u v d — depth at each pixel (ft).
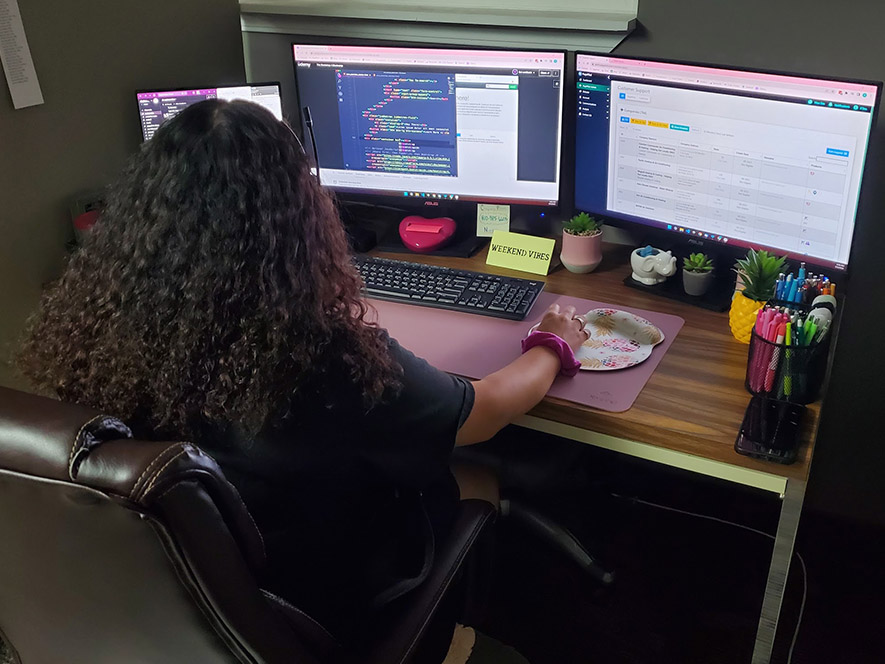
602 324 4.92
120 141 5.98
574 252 5.56
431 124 5.80
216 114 2.98
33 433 2.34
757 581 6.15
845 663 5.51
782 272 4.83
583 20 5.49
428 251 5.99
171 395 2.92
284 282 2.95
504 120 5.62
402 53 5.62
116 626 2.68
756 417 4.04
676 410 4.14
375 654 3.44
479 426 3.69
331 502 3.30
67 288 3.17
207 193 2.89
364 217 6.50
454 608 4.10
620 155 5.40
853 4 4.85
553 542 6.29
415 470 3.35
